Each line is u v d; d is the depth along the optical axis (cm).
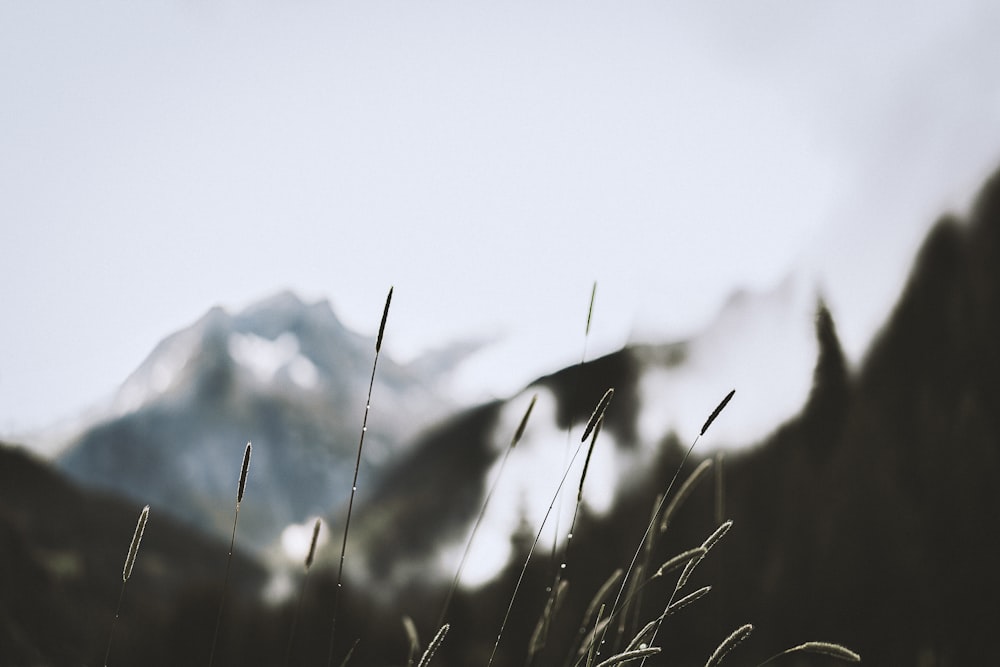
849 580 1109
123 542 5000
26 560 2097
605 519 1772
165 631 1022
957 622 863
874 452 1331
